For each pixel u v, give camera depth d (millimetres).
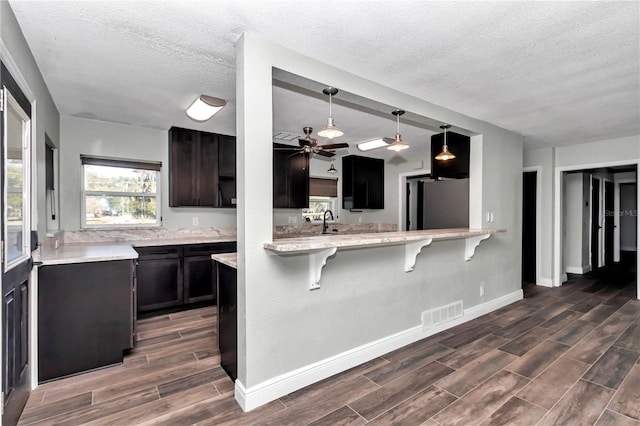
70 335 2316
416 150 5379
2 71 1526
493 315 3652
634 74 2439
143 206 4086
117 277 2486
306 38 1930
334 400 2027
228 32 1872
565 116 3471
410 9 1652
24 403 1928
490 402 1992
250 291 1952
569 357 2592
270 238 2010
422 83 2586
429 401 2006
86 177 3729
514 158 4172
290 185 4926
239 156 1954
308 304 2229
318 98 2908
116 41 1972
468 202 3783
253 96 1904
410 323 2918
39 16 1707
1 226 1534
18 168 1886
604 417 1845
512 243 4160
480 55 2145
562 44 2008
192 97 2928
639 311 3779
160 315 3682
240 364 2018
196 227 4383
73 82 2598
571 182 6145
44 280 2232
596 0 1589
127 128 3885
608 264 7121
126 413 1891
